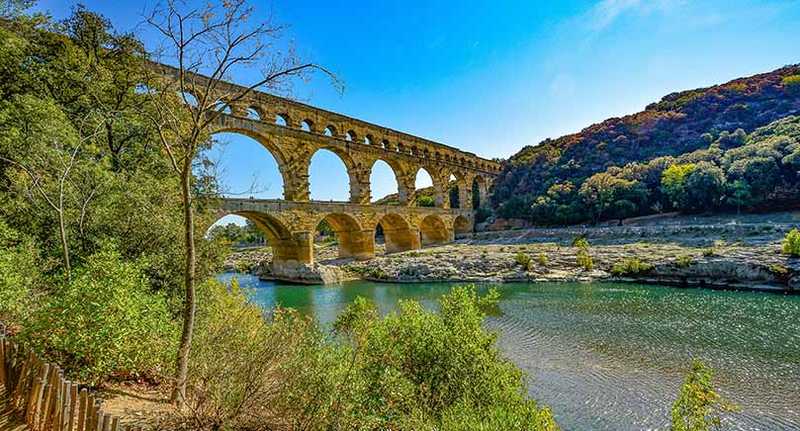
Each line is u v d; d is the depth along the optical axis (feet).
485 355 38.68
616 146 328.49
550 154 348.79
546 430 32.99
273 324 34.99
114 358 30.81
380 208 207.92
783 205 212.64
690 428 29.86
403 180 236.84
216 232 67.46
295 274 165.58
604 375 60.75
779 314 89.71
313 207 170.19
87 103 70.03
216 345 32.55
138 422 26.96
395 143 234.79
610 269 151.23
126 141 76.95
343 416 29.07
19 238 44.68
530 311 101.24
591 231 222.07
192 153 31.99
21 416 24.40
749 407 49.39
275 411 28.96
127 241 50.75
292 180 167.63
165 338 36.04
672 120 329.52
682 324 84.74
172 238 55.83
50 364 23.36
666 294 117.08
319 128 185.88
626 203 252.62
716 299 107.65
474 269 164.14
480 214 331.98
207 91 33.88
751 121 298.15
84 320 29.94
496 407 32.40
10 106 55.88
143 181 60.70
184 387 30.48
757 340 72.74
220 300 52.29
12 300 33.04
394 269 170.09
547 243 219.61
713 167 229.86
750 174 216.95
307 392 29.04
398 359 37.60
